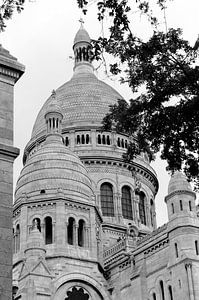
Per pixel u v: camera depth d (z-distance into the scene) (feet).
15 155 107.55
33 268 213.66
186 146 99.71
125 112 103.86
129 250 236.43
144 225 306.55
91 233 238.89
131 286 219.82
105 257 253.03
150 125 100.01
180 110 96.63
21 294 208.03
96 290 226.38
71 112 330.54
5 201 102.94
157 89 98.43
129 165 312.29
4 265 97.40
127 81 100.27
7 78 114.93
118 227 290.35
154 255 217.15
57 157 260.83
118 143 317.22
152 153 107.76
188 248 200.23
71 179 250.98
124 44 97.25
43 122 335.26
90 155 307.78
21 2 95.14
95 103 335.47
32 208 241.14
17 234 242.17
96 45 97.30
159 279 210.38
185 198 210.59
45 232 236.02
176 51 97.30
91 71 373.40
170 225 209.36
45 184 247.09
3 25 97.86
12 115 112.06
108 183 304.91
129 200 306.35
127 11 94.38
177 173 217.15
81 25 394.93
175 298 197.36
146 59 97.91
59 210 236.63
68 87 353.10
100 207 295.69
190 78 95.40
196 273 195.52
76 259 228.02
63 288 218.38
